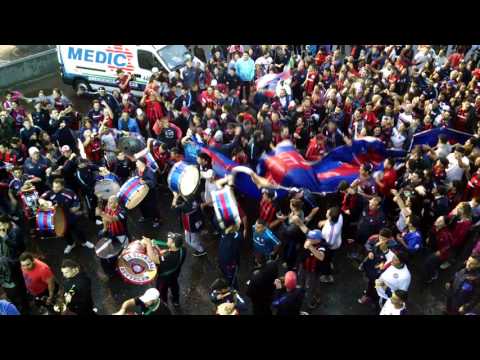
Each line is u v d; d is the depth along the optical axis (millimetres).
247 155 11258
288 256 8797
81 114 15664
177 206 9383
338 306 8961
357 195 9391
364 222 8922
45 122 12766
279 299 7301
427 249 10023
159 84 13672
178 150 10242
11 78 17672
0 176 10445
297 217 8297
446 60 16781
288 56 17391
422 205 9406
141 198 9508
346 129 13016
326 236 8148
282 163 10227
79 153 12156
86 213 11273
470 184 9633
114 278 9484
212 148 10867
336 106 12969
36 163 10273
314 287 8727
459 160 9820
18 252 8172
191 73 14750
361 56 16797
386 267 7812
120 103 13570
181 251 7941
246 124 11641
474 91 13625
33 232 10164
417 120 11836
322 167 10469
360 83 13602
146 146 11203
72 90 17453
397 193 9148
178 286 8516
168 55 15367
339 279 9539
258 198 10531
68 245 10109
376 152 10984
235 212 8102
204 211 10477
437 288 9352
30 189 9375
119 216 8805
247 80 15578
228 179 9625
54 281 7867
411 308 8938
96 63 15695
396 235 9492
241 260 9953
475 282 7547
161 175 11523
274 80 14586
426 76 14961
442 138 10602
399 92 15141
